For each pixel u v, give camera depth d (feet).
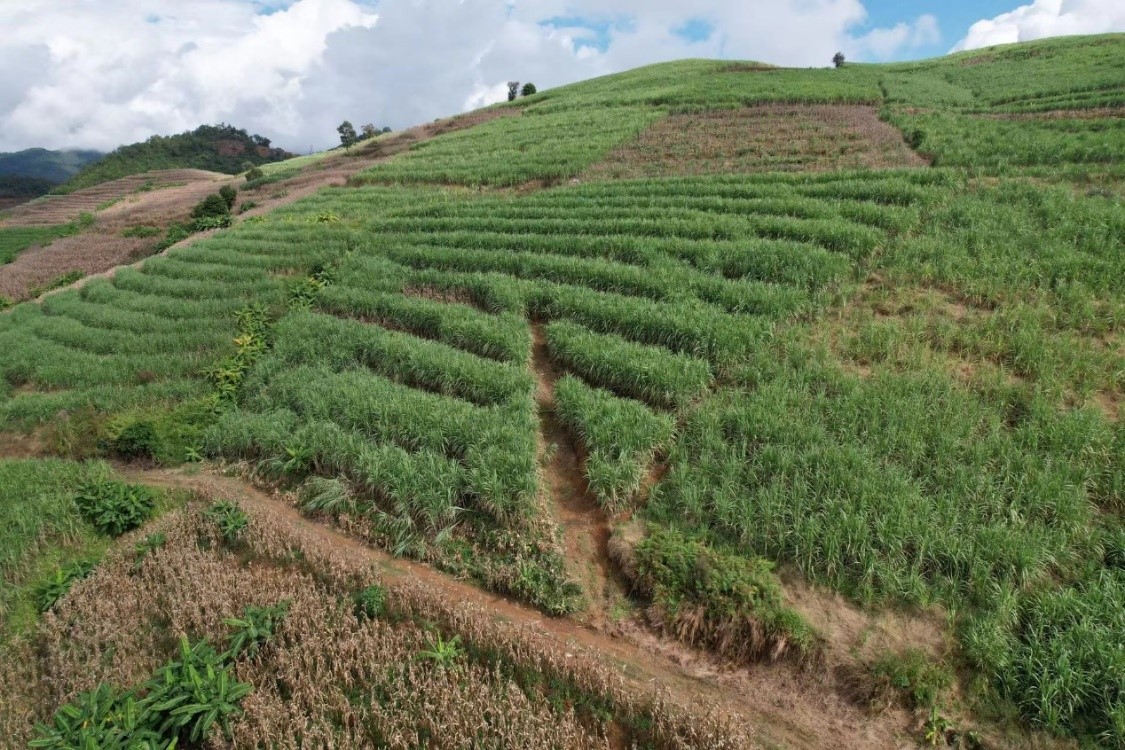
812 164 85.05
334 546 36.24
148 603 32.65
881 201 64.54
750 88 134.72
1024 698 22.99
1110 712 21.34
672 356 44.09
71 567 37.29
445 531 35.06
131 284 78.64
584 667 26.63
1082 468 30.58
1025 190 59.77
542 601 30.99
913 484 31.30
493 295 56.75
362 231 82.38
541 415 43.70
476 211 81.87
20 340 68.44
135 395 55.62
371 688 26.63
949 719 23.18
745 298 48.93
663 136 109.60
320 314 61.62
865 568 27.96
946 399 36.24
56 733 24.80
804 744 23.71
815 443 34.76
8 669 30.86
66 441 51.72
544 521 34.65
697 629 27.99
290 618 29.94
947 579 26.94
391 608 31.01
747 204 67.21
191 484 45.14
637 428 37.47
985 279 47.01
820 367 41.14
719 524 31.89
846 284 50.62
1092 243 48.52
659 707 24.72
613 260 60.85
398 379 49.70
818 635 26.30
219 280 75.25
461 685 26.58
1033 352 38.96
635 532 32.91
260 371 54.80
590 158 101.96
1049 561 26.96
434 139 147.43
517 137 126.41
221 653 28.86
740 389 40.86
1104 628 23.71
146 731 24.47
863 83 138.00
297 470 42.86
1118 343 39.29
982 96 115.14
